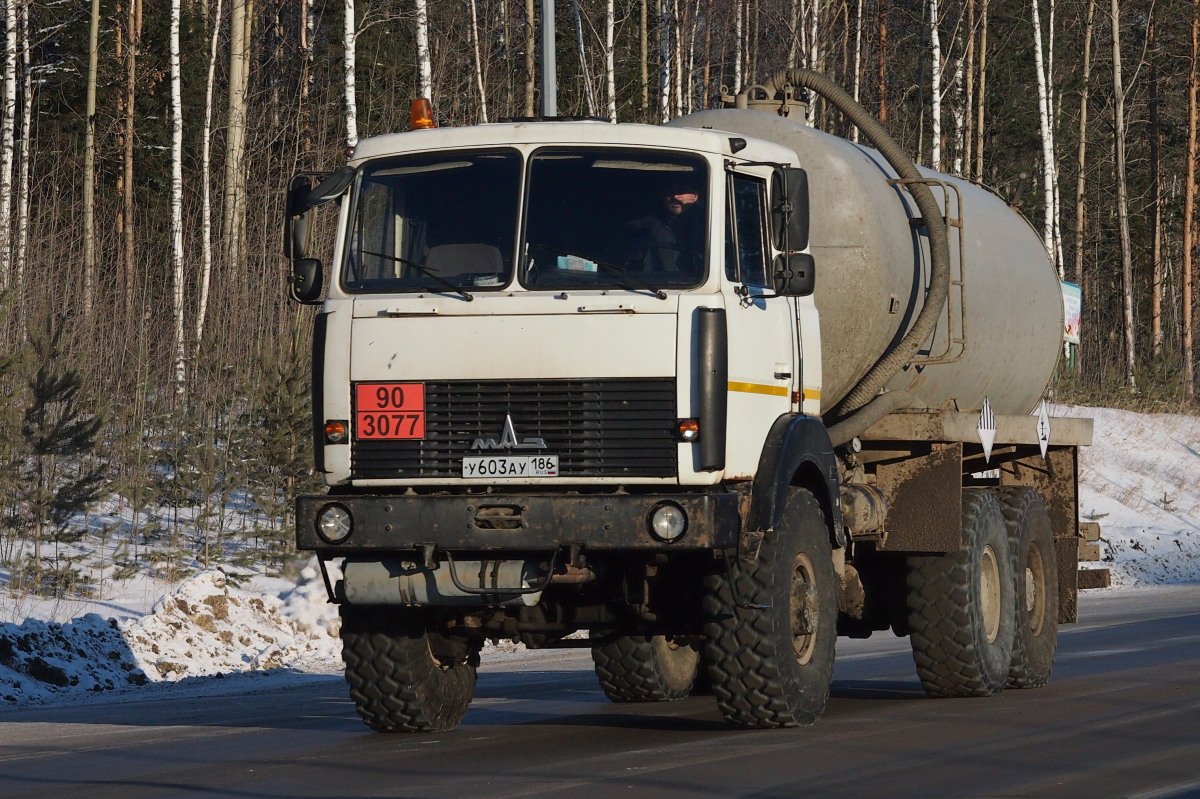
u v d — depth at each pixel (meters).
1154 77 128.75
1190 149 114.44
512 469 17.94
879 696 24.48
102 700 27.95
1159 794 15.07
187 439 50.06
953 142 113.31
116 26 90.69
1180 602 45.44
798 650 19.62
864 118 25.06
